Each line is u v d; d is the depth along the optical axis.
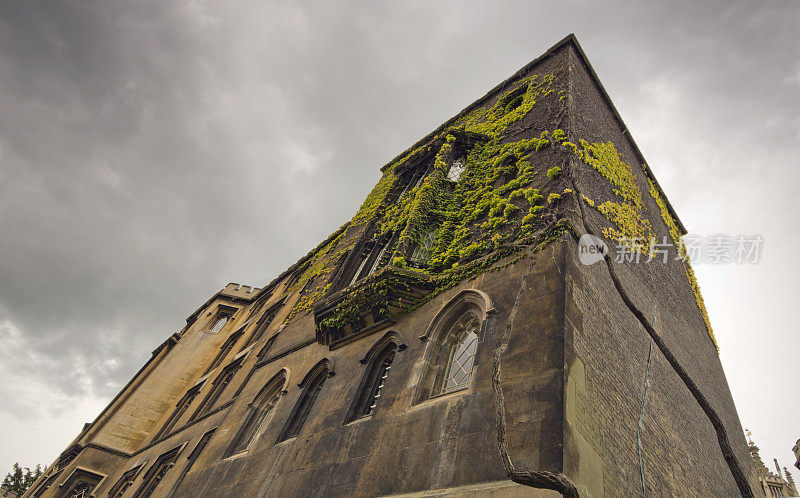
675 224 21.08
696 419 13.41
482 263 11.66
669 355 10.12
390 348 12.48
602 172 15.18
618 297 11.66
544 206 11.96
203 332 32.12
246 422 14.92
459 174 16.80
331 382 12.92
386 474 8.78
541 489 6.39
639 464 8.84
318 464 10.50
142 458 22.64
